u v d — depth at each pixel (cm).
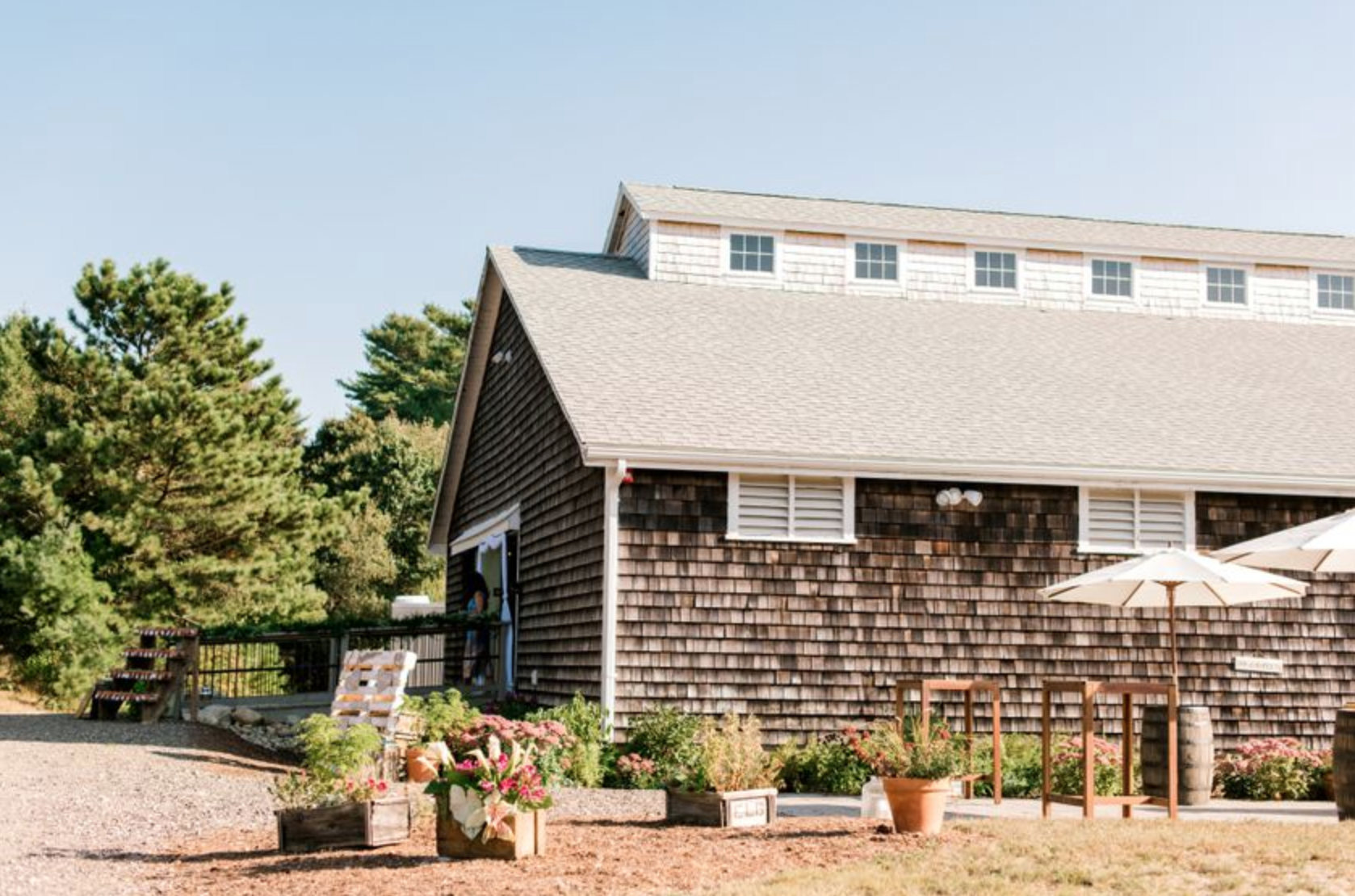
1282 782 1410
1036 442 1573
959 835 948
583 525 1575
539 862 845
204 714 1766
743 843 925
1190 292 2227
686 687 1457
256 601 2642
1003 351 1881
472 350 2228
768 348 1767
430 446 4619
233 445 2581
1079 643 1546
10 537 2308
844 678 1491
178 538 2608
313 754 920
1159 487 1566
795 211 2159
